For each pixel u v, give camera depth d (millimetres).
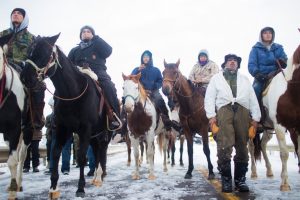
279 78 6238
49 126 10922
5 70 5605
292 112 5855
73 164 13219
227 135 6133
